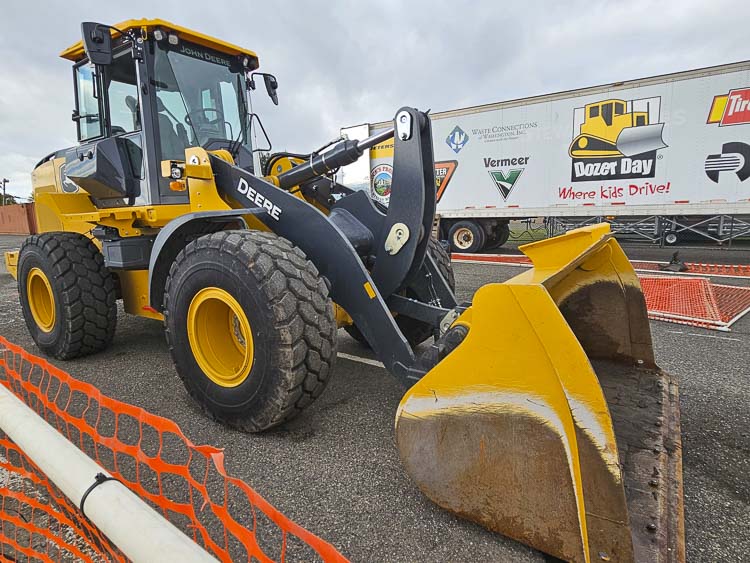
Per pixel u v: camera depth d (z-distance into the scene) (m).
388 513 1.88
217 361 2.63
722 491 2.04
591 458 1.43
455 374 1.71
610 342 2.71
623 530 1.37
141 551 0.83
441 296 3.19
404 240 2.59
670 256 10.02
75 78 4.06
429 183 2.63
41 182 4.84
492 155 11.16
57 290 3.68
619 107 9.59
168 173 3.05
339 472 2.18
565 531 1.50
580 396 1.45
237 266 2.33
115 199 3.91
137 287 3.88
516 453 1.59
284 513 1.89
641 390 2.45
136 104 3.49
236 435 2.54
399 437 1.88
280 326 2.24
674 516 1.57
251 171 4.14
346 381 3.31
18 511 1.92
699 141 8.99
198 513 1.90
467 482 1.71
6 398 1.49
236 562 1.64
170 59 3.55
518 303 1.54
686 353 3.82
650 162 9.47
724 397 2.98
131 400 3.04
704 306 5.21
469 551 1.67
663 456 1.90
